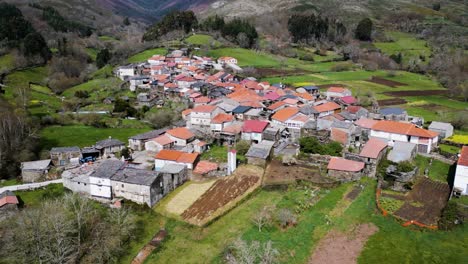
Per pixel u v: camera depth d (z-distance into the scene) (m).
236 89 140.12
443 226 58.34
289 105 117.06
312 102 124.19
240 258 51.88
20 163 88.38
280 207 65.94
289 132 99.62
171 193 73.81
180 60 191.88
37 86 159.62
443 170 76.38
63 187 77.06
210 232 61.50
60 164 89.38
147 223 65.12
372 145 79.25
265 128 97.12
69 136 107.62
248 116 110.75
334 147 83.94
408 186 69.06
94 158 91.19
